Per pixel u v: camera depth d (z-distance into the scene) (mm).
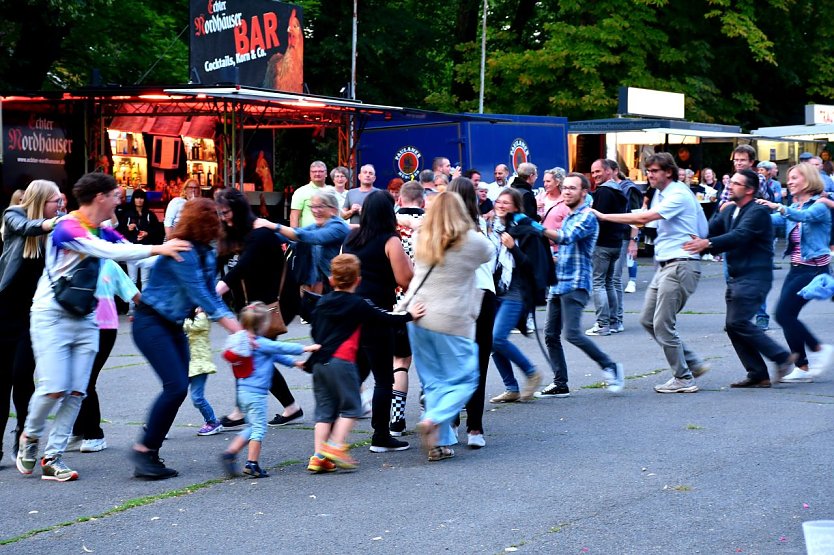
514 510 5711
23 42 22797
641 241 25125
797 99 36719
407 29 33438
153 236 15359
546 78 31016
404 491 6152
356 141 19297
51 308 6457
